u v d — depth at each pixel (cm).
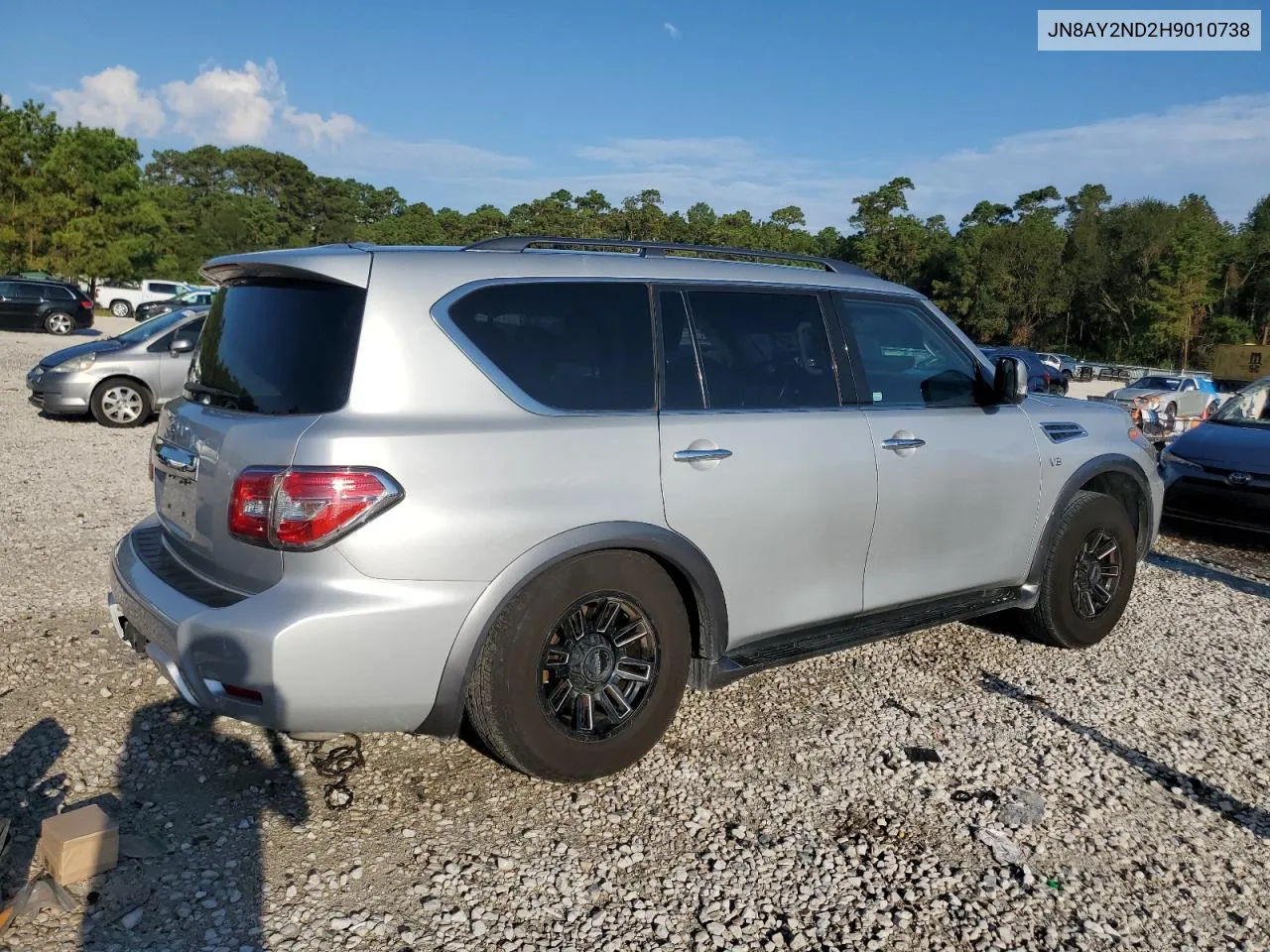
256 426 294
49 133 4728
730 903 276
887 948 260
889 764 364
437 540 287
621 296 349
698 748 372
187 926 255
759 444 360
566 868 290
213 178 13575
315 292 311
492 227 11600
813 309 402
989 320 8206
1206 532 852
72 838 268
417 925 261
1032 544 464
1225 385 4181
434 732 302
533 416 314
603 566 324
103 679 409
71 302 2947
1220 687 457
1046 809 336
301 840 298
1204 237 7144
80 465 920
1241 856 313
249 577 290
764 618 370
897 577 412
